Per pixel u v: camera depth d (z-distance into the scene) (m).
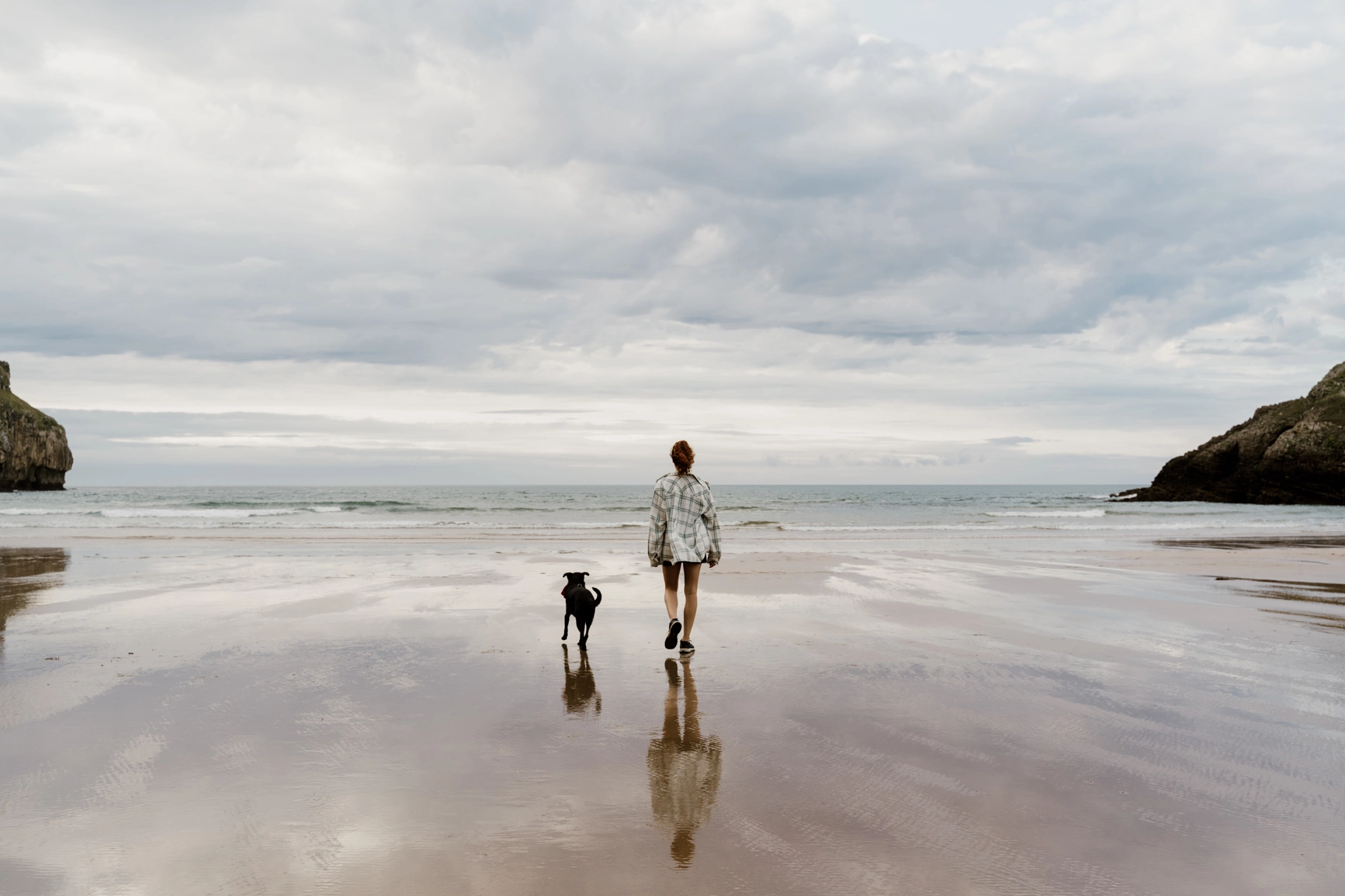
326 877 2.74
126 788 3.54
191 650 6.49
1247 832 3.16
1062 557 15.02
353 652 6.46
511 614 8.34
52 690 5.20
